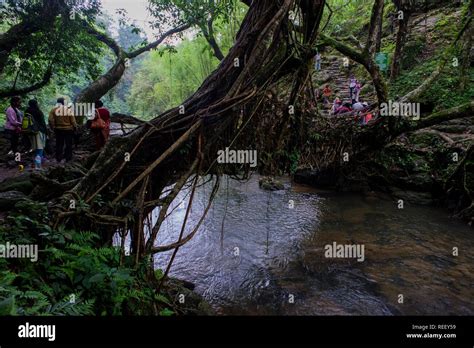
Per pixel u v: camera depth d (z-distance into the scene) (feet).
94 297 8.70
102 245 12.15
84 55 34.42
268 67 13.43
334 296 15.35
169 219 25.41
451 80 35.45
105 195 12.60
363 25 57.62
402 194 30.86
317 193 33.55
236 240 21.97
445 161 28.89
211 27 38.17
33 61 33.40
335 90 49.42
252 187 35.09
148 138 13.28
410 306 14.39
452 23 45.91
